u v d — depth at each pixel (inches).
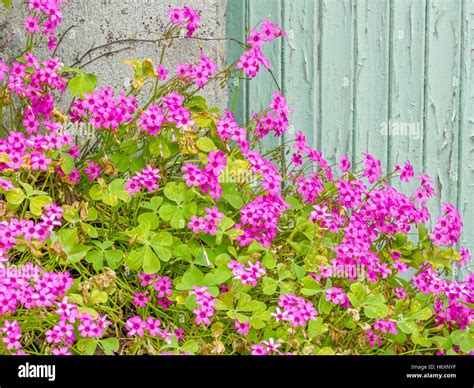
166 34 103.5
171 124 97.5
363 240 100.4
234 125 99.2
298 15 121.2
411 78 125.0
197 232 92.7
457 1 125.5
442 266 103.4
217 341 86.4
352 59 123.1
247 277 88.6
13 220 84.0
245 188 100.7
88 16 112.1
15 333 79.5
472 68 126.4
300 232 102.7
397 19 124.2
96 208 99.1
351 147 123.7
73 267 92.7
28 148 94.7
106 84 113.0
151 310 95.4
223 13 119.2
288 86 121.5
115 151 99.3
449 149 126.5
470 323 97.0
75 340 90.0
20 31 109.7
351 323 93.4
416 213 103.7
